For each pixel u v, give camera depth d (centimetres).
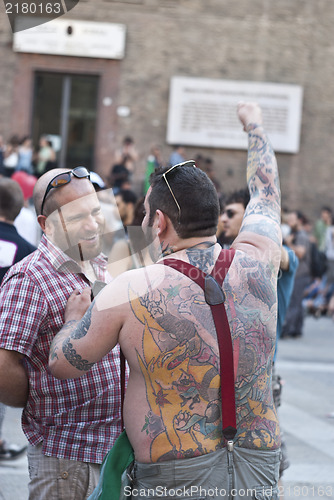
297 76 1705
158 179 209
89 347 198
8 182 414
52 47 1664
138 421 194
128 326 195
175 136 1686
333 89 1714
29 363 244
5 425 488
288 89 1698
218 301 197
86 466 243
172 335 193
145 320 194
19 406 247
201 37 1686
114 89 1683
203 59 1689
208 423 193
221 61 1692
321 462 502
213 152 1692
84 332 199
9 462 473
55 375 204
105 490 201
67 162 1705
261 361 199
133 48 1680
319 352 1016
